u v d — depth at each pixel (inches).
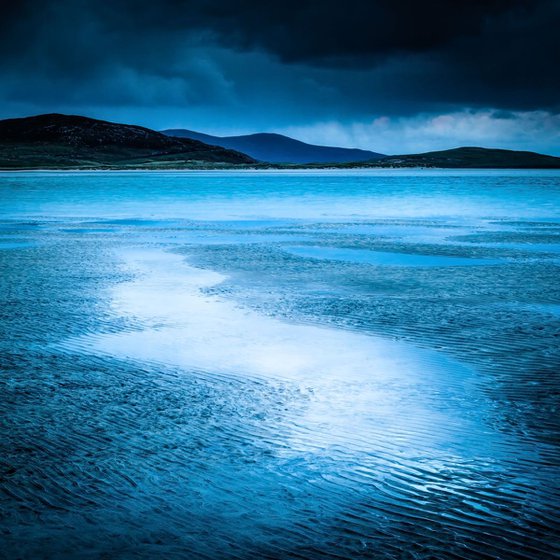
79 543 190.7
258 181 4210.1
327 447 264.8
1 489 225.8
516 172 7155.5
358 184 3636.8
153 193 2753.4
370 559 182.1
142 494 223.1
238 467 245.6
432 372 369.1
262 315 514.9
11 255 870.4
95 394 333.4
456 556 183.3
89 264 788.0
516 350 411.5
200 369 377.4
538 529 198.2
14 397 327.6
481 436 275.9
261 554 185.2
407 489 226.5
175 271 736.3
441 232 1193.4
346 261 815.7
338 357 400.8
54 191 2903.5
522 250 921.5
